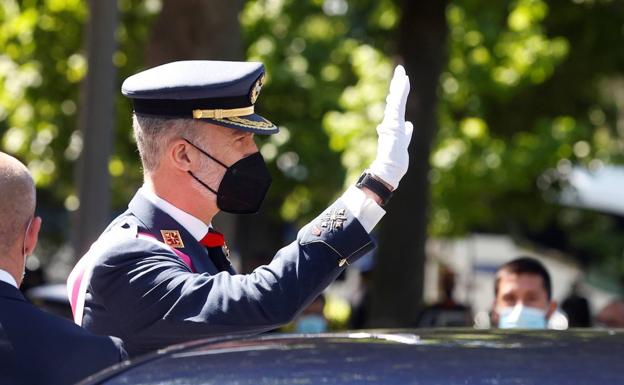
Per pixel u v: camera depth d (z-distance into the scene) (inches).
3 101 1706.4
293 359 253.8
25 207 338.3
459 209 1777.8
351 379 241.1
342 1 1802.4
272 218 2127.2
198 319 331.3
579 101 1831.9
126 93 368.5
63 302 1003.9
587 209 2325.3
